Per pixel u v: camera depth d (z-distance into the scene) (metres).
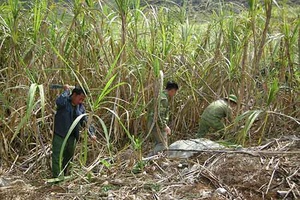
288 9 7.13
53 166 5.86
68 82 6.89
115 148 6.61
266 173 5.47
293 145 6.10
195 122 7.62
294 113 6.98
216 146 6.25
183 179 5.52
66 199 5.18
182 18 7.86
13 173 6.14
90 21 7.05
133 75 6.86
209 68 7.56
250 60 7.29
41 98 5.13
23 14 6.82
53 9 7.20
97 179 5.61
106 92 5.56
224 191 5.21
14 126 6.45
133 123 7.06
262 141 6.55
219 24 7.81
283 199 5.08
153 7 7.51
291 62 6.96
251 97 7.11
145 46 7.36
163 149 6.40
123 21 6.82
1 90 6.71
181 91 7.54
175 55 7.59
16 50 6.70
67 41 6.94
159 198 5.11
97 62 7.01
